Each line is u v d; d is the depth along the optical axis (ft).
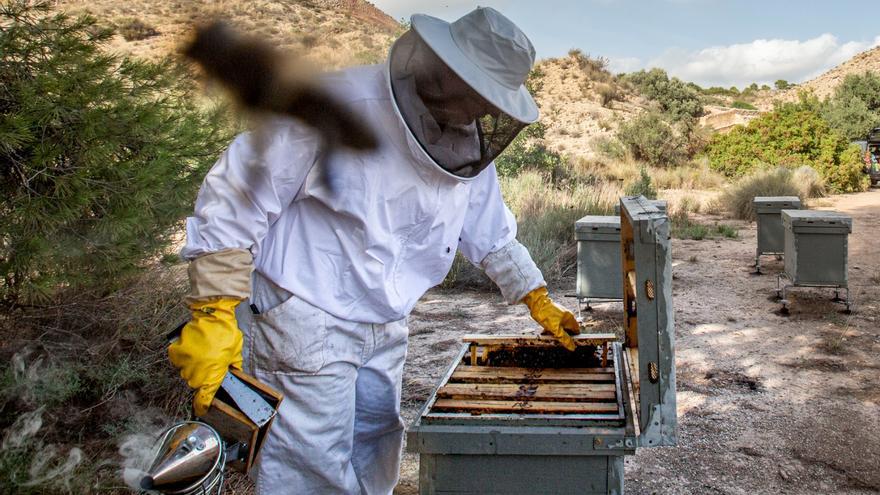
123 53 9.04
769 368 14.82
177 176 10.68
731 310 19.62
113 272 9.58
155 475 4.90
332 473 6.57
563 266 25.67
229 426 5.38
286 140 5.71
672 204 42.73
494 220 7.84
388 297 6.45
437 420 6.09
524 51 5.63
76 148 8.87
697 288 22.35
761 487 9.95
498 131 6.18
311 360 6.25
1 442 7.97
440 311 19.74
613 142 68.39
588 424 5.93
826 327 17.88
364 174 5.93
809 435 11.57
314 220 6.28
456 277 23.04
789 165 53.72
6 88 8.59
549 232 28.68
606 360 7.82
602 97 110.01
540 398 6.58
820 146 54.19
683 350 16.07
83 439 8.86
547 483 5.95
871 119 96.89
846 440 11.38
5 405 8.59
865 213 39.93
